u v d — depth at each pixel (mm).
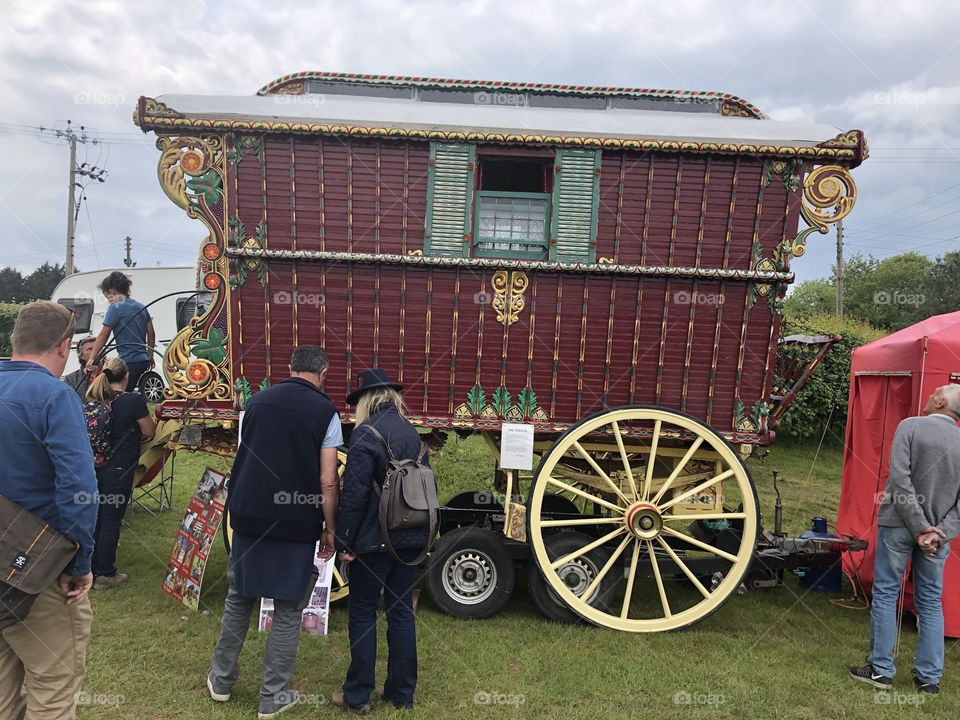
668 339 4383
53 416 2346
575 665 3869
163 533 6074
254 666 3707
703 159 4301
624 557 4602
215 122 4133
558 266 4254
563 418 4445
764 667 3955
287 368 4379
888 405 5086
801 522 7383
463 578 4543
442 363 4391
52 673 2432
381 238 4309
